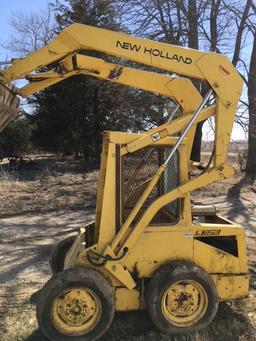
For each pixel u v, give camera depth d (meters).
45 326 4.91
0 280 7.26
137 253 5.29
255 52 21.14
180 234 5.36
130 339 5.17
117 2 19.81
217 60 5.59
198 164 5.95
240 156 22.36
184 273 5.11
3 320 5.74
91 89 26.89
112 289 5.12
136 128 25.61
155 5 19.36
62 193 15.65
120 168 5.27
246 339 5.17
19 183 18.12
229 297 5.46
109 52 5.58
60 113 30.08
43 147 32.88
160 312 5.09
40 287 6.90
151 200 5.67
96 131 28.55
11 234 10.34
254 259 8.14
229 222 5.81
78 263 5.22
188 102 6.09
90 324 5.00
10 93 5.59
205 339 5.09
